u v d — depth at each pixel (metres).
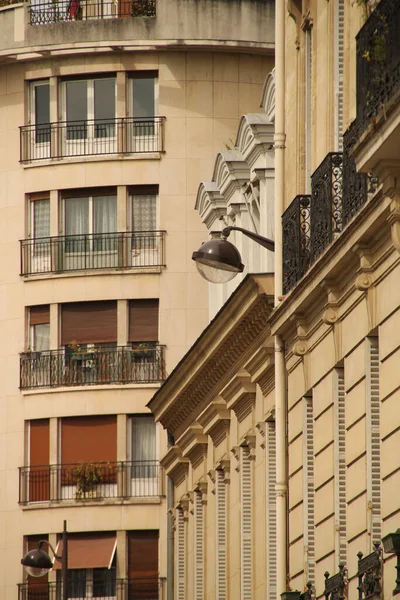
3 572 138.25
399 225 51.41
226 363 89.31
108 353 137.62
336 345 62.44
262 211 89.12
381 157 49.97
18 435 139.38
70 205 140.25
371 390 58.16
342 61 65.25
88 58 139.50
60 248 139.50
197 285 138.00
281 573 69.75
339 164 63.16
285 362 70.94
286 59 72.69
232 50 138.25
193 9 137.50
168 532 116.50
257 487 83.06
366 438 58.00
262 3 138.38
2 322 141.00
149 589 135.00
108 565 134.88
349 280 60.53
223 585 95.44
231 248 68.50
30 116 141.50
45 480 137.88
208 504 99.31
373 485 57.69
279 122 72.62
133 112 139.50
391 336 55.16
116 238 138.50
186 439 105.62
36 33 139.50
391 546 50.50
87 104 139.88
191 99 139.00
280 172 72.31
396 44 48.22
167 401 107.19
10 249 141.25
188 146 138.75
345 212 60.62
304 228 67.75
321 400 64.75
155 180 138.62
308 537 67.19
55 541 136.88
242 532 87.00
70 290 138.75
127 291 137.88
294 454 69.25
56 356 138.62
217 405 92.50
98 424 137.50
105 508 136.00
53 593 136.50
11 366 140.38
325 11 66.56
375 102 50.28
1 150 142.00
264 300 78.00
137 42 137.50
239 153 96.12
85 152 139.62
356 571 58.75
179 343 137.38
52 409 138.00
